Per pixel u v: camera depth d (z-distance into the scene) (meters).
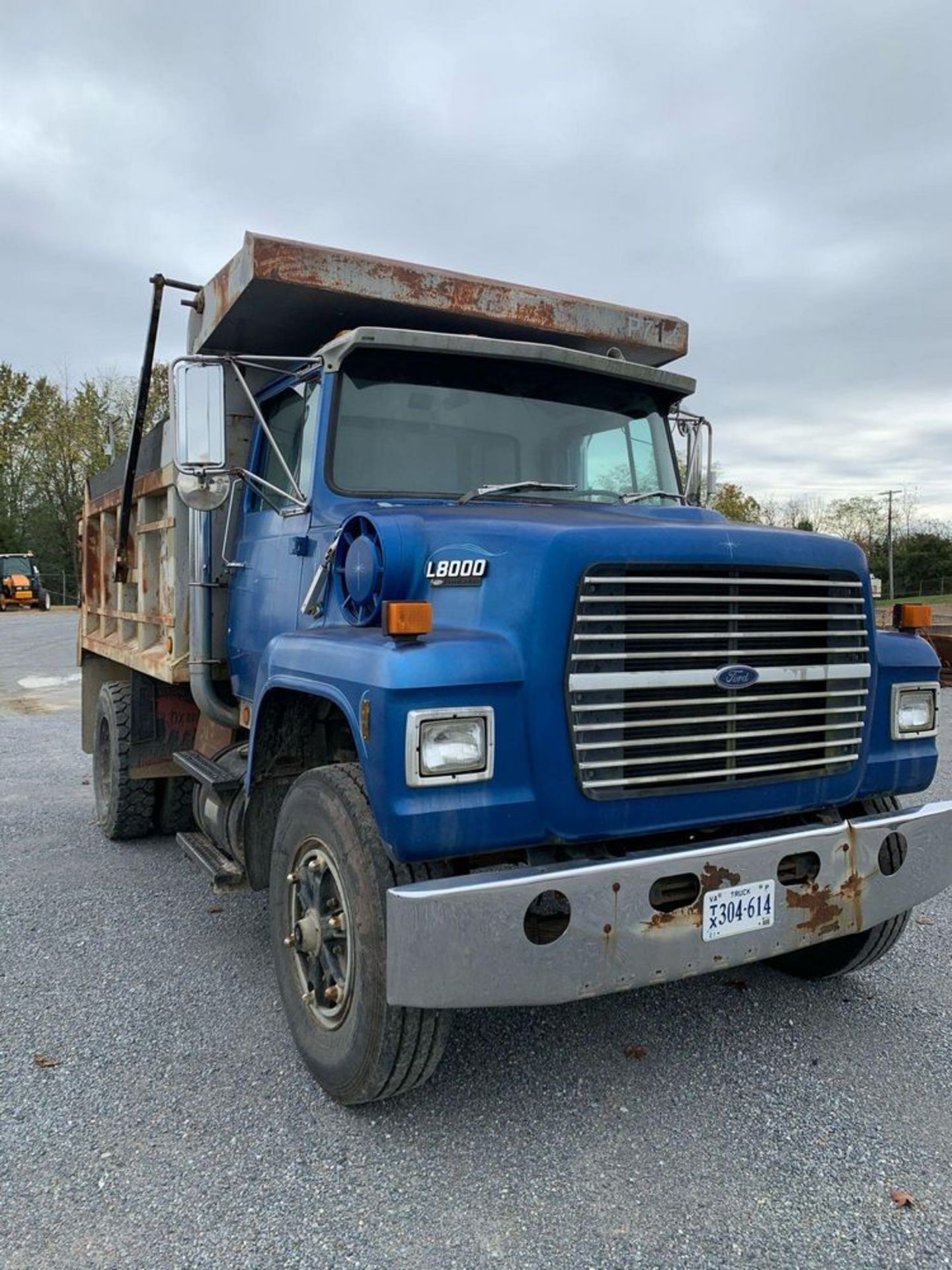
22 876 5.77
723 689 3.03
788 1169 2.83
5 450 55.38
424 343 3.97
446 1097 3.25
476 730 2.74
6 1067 3.44
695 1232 2.56
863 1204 2.67
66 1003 3.98
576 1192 2.74
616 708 2.84
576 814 2.82
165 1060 3.49
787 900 3.14
